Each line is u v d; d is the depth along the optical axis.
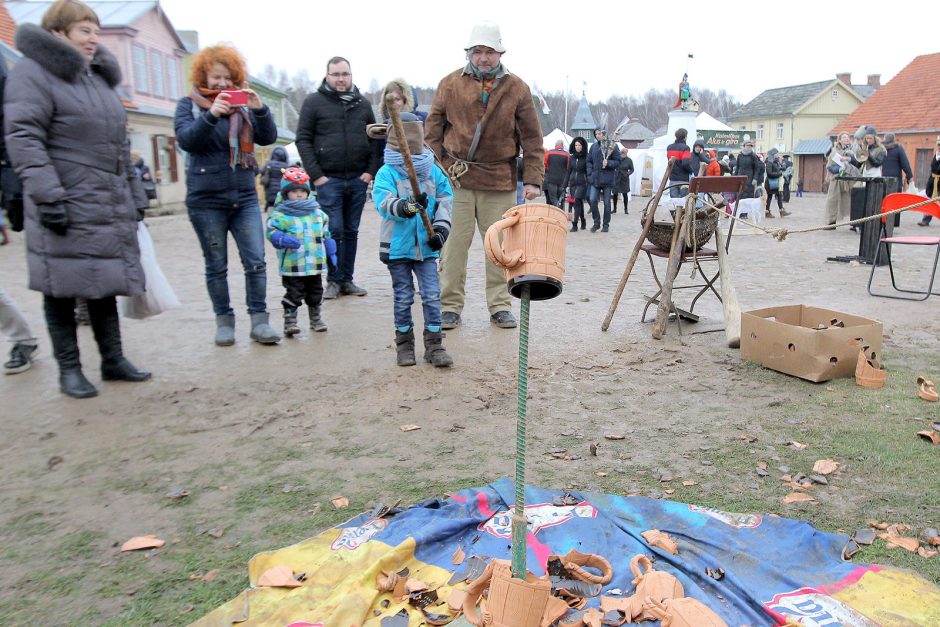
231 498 3.34
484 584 2.33
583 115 53.94
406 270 5.12
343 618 2.38
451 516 3.06
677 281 8.65
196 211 5.63
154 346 5.82
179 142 5.46
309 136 7.16
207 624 2.42
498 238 2.16
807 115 59.75
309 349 5.68
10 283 9.06
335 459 3.73
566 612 2.45
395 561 2.71
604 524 2.99
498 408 4.41
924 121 38.50
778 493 3.32
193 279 9.39
